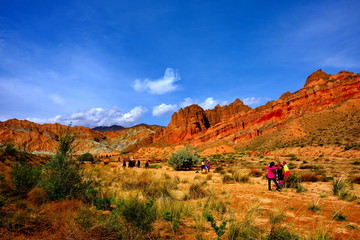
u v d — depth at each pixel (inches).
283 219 206.1
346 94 4114.2
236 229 159.3
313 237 146.4
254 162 1501.0
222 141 5546.3
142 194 309.4
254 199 304.8
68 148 286.4
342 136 2222.0
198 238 153.6
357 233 167.0
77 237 132.0
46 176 264.8
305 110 4549.7
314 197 326.0
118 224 156.9
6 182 277.1
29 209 189.6
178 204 239.5
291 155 1819.6
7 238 125.2
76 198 255.4
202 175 718.5
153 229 170.1
